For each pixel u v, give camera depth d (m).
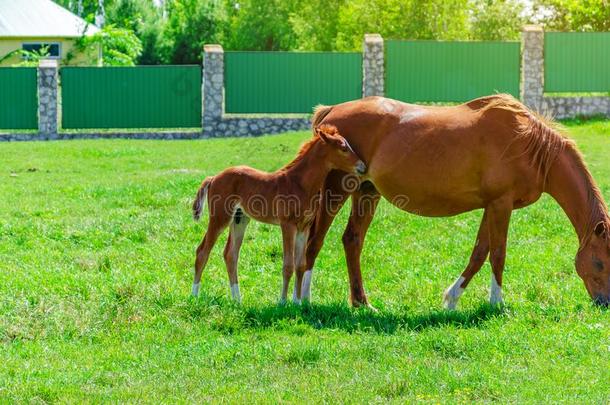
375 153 11.18
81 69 36.59
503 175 10.67
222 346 9.23
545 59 36.84
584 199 10.67
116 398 7.77
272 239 14.59
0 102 36.47
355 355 8.95
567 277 12.61
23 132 36.38
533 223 15.91
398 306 11.33
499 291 10.96
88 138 36.31
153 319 10.16
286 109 37.03
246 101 36.91
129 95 36.84
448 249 14.37
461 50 37.03
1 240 14.94
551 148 10.70
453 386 7.99
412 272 13.02
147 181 20.97
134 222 15.91
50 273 12.38
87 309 10.38
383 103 11.34
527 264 13.27
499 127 10.73
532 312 10.40
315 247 11.41
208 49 36.53
